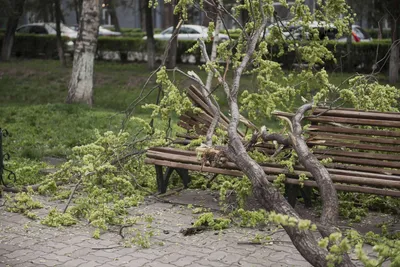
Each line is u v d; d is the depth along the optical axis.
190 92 9.43
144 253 6.84
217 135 9.14
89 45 18.91
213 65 8.70
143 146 10.16
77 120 15.71
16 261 6.57
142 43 32.59
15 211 8.30
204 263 6.58
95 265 6.47
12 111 16.75
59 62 32.12
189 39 32.03
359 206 8.64
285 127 8.28
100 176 8.96
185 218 8.09
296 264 6.57
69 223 7.75
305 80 9.17
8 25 32.25
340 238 5.11
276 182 7.80
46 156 12.14
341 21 9.44
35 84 25.08
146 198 9.00
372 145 8.17
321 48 9.29
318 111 8.55
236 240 7.26
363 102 9.04
